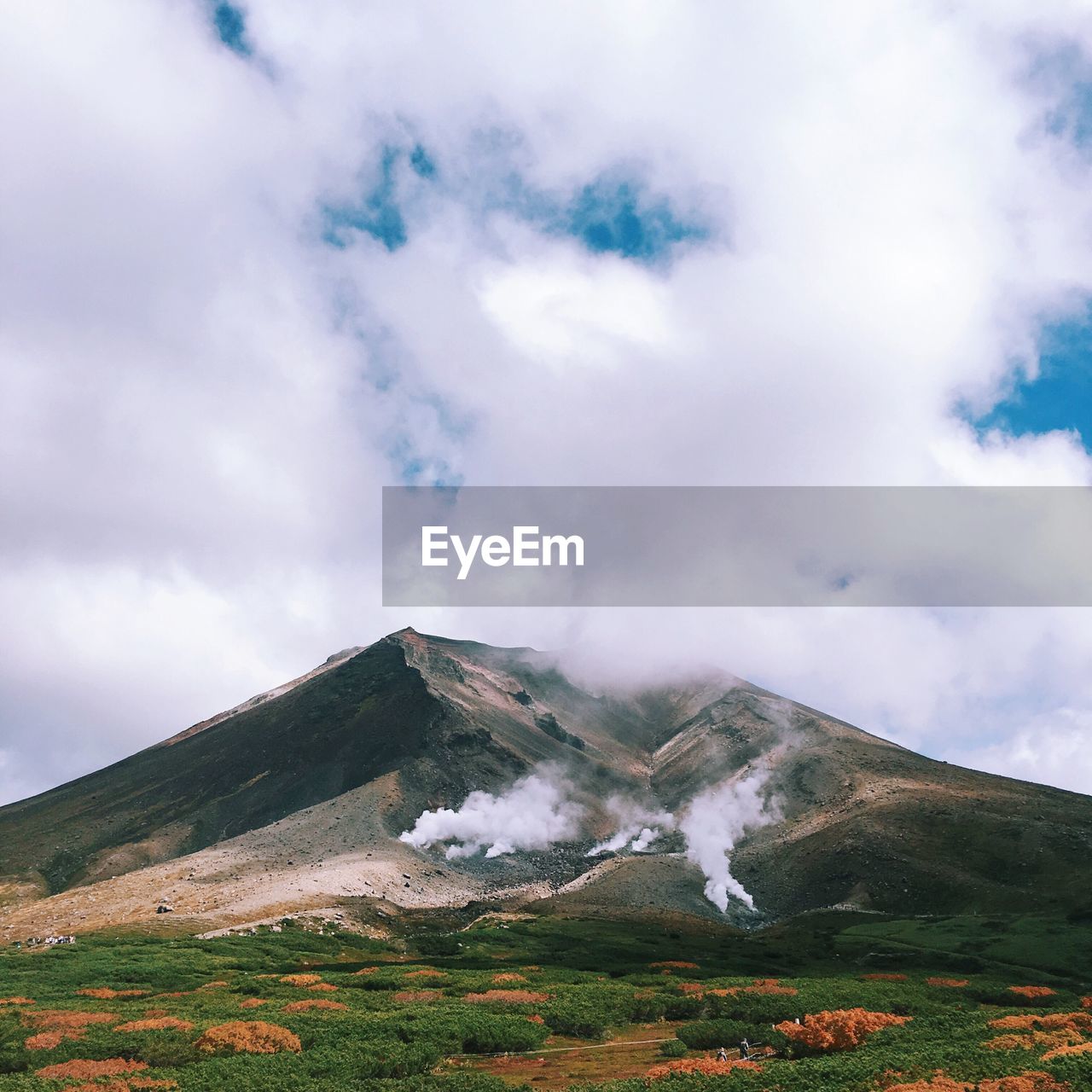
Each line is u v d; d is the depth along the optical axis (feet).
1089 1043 162.50
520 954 455.63
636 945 513.45
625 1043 208.95
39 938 502.79
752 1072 154.20
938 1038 183.93
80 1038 210.38
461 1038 204.03
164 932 500.33
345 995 277.64
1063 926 531.09
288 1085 162.71
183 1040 204.95
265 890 641.40
